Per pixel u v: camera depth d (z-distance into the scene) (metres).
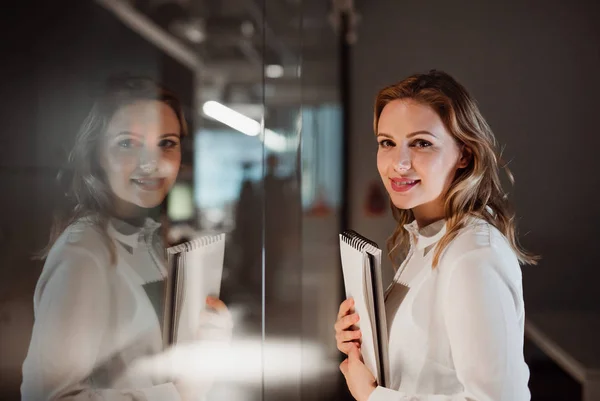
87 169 1.60
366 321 1.33
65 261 1.53
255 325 1.78
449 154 1.30
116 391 1.49
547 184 1.36
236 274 1.85
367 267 1.32
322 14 1.54
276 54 1.79
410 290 1.26
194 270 1.54
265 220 1.84
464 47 1.40
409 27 1.42
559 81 1.37
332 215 1.56
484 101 1.38
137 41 1.89
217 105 2.00
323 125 1.55
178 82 1.99
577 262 1.36
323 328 1.62
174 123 1.65
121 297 1.51
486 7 1.39
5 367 1.61
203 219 1.92
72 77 1.77
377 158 1.35
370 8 1.44
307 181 1.57
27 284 1.60
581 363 1.35
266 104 1.80
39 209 1.60
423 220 1.29
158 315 1.51
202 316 1.55
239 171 1.96
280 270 1.83
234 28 2.04
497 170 1.36
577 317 1.35
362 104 1.46
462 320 1.18
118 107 1.64
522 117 1.37
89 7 1.79
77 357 1.49
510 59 1.38
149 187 1.59
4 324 1.61
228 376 1.65
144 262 1.53
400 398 1.26
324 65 1.52
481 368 1.15
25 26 1.77
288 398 1.71
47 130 1.71
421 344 1.24
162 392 1.50
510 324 1.16
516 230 1.36
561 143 1.37
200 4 2.16
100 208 1.57
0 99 1.73
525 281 1.37
